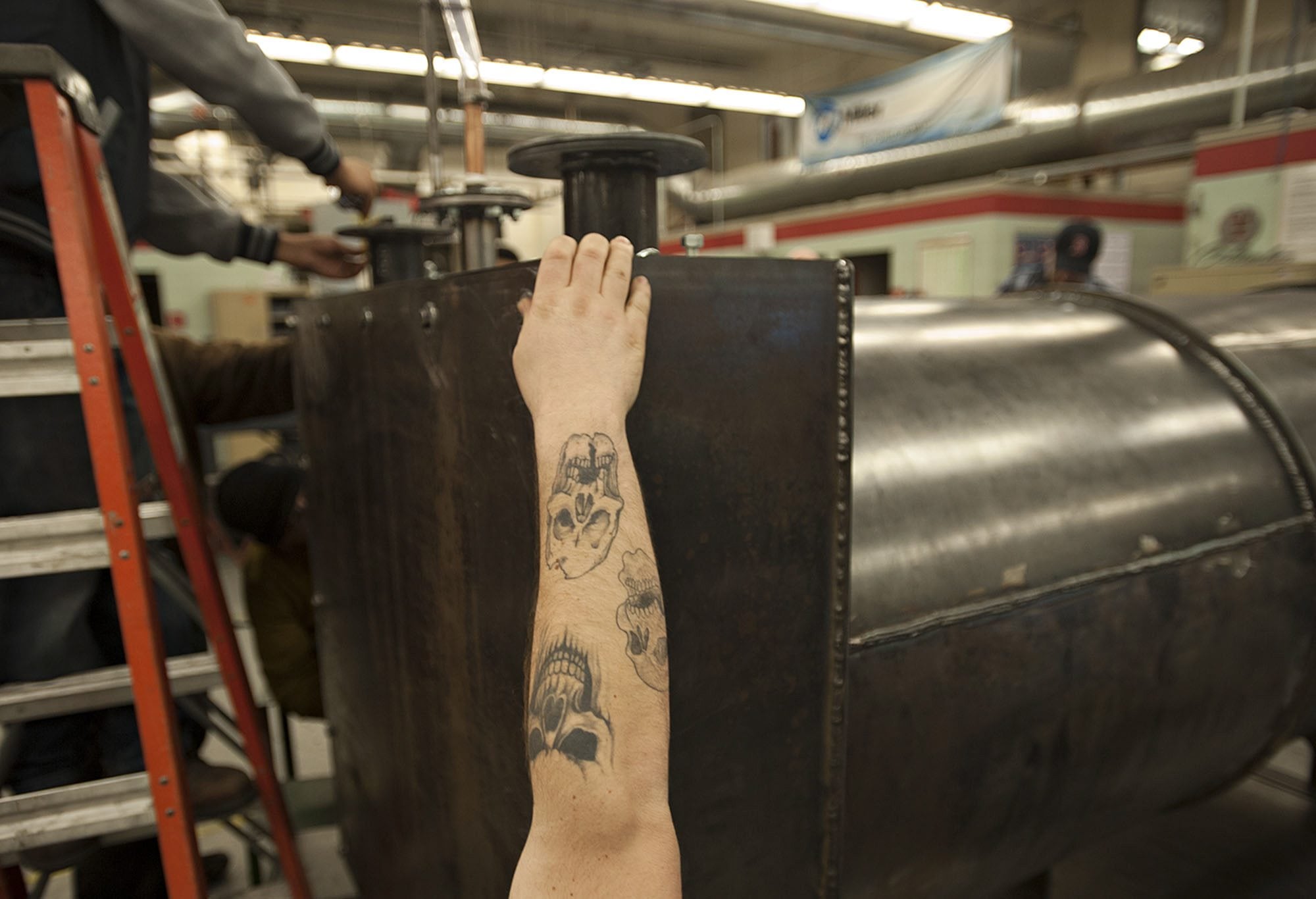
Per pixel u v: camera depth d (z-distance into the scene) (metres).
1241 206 4.39
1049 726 0.85
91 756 1.21
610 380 0.53
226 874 1.68
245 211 7.04
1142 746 0.95
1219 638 0.97
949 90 6.85
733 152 11.91
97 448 0.85
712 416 0.61
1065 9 8.52
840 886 0.73
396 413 0.88
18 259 1.04
